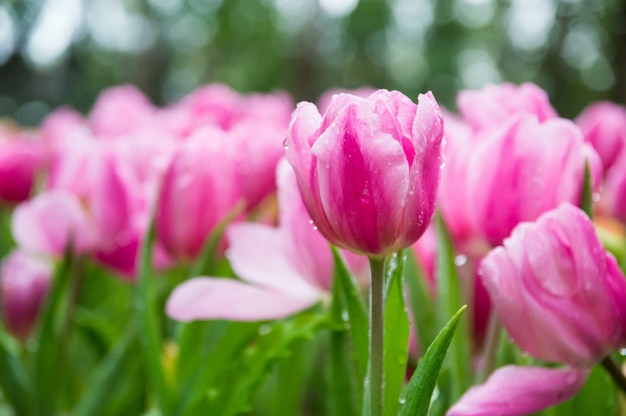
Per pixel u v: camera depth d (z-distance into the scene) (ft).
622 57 21.97
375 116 1.79
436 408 2.18
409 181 1.79
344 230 1.82
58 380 2.72
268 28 37.52
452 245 2.19
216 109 3.42
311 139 1.84
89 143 2.94
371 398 1.86
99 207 2.71
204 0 36.52
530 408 1.94
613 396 2.25
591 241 1.95
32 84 26.66
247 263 2.33
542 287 1.95
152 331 2.38
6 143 4.12
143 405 2.62
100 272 3.77
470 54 39.27
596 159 2.24
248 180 2.88
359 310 1.99
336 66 43.24
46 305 2.62
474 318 2.52
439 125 1.80
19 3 23.26
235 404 2.23
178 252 2.62
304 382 2.81
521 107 2.32
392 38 42.42
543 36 32.99
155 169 2.66
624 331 1.96
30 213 2.76
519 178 2.12
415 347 2.33
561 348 1.96
